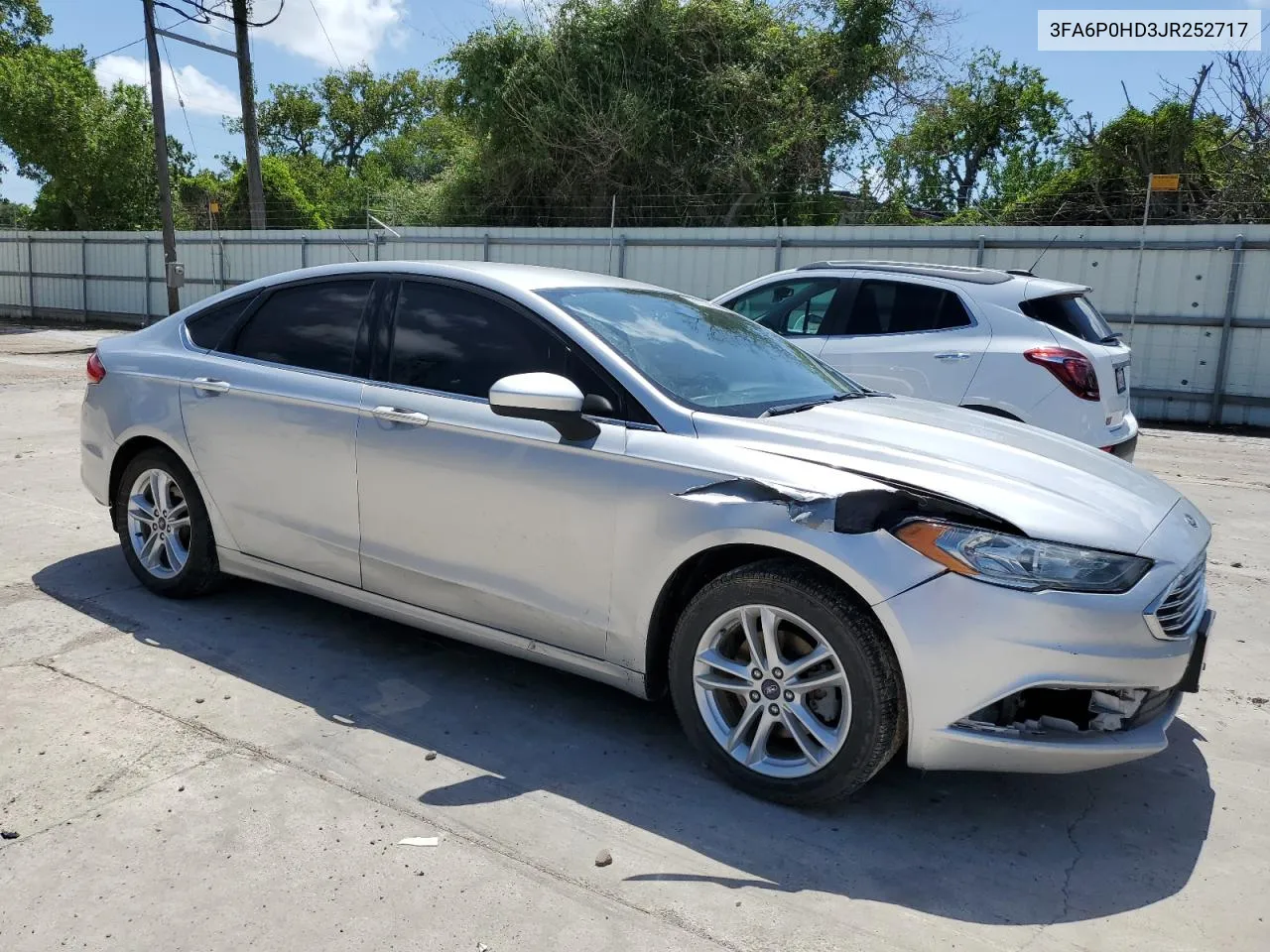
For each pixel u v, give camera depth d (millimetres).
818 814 3049
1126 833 3021
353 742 3391
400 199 28312
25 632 4246
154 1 19516
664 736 3553
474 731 3523
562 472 3338
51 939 2336
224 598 4777
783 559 3021
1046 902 2648
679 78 23797
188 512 4547
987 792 3244
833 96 24344
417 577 3756
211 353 4480
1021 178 31281
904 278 7277
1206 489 8398
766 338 4340
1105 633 2742
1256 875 2814
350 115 56688
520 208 25547
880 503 2877
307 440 4004
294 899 2512
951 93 26438
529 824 2918
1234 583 5617
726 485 3053
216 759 3219
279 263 22609
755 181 23250
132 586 4883
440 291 3896
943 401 6879
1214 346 12797
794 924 2500
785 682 3012
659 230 16484
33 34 38000
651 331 3773
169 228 20328
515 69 24047
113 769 3125
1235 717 3881
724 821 2986
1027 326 6738
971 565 2764
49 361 16766
